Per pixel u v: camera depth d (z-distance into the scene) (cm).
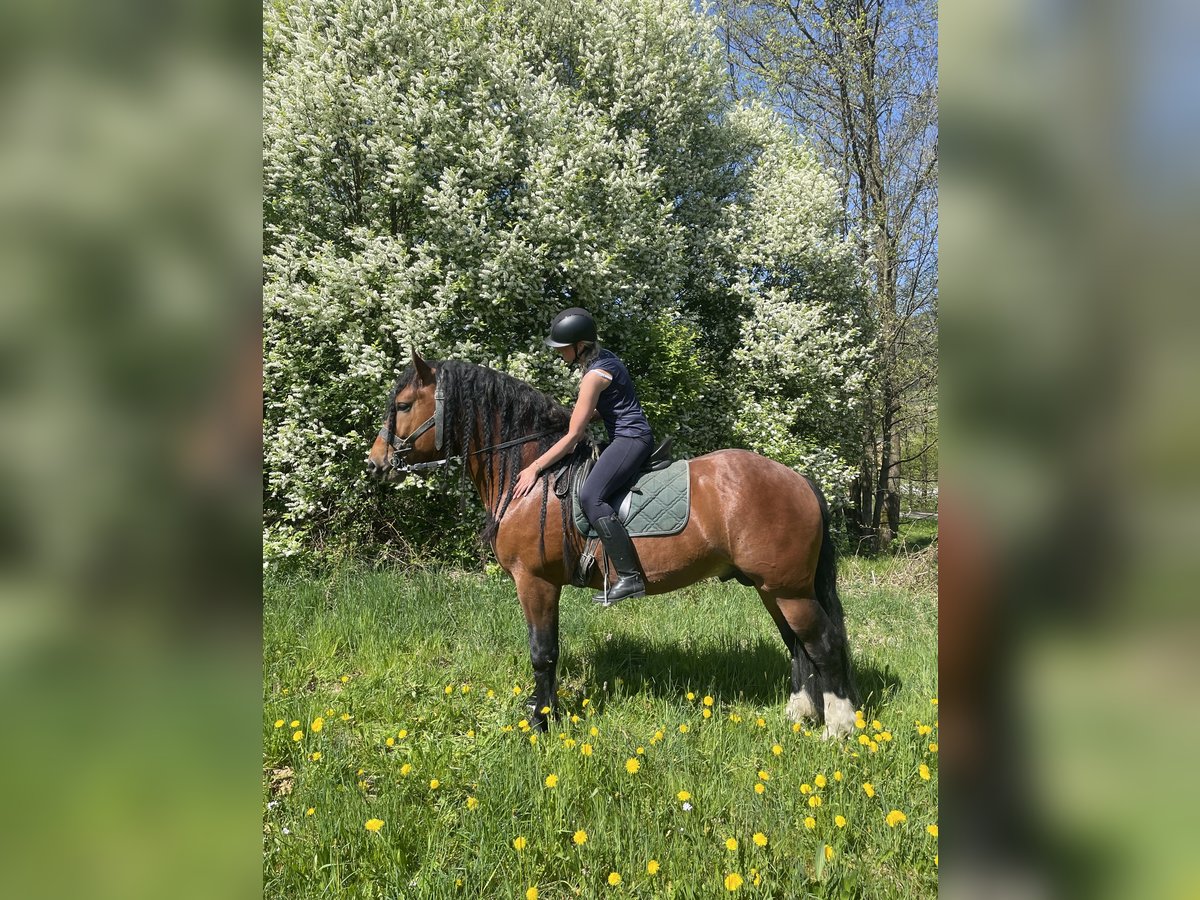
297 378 656
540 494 329
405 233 717
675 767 279
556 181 680
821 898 208
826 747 299
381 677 388
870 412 1059
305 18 697
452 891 212
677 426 802
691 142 940
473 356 667
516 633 452
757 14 1143
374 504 701
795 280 979
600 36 860
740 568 318
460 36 713
